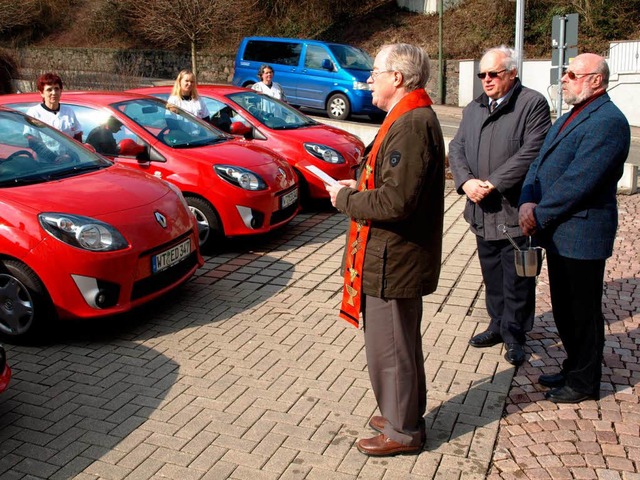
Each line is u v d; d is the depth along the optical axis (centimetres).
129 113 711
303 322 516
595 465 332
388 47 313
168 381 427
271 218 703
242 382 424
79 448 357
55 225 464
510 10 2666
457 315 528
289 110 946
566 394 391
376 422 364
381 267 318
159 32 2753
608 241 374
